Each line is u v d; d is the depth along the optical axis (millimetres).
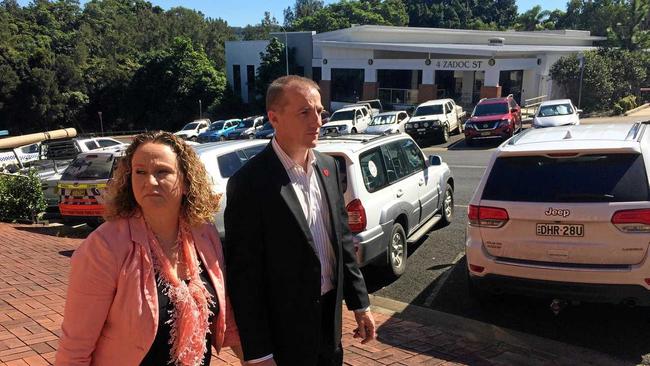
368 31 39531
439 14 90500
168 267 1930
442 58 34375
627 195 4152
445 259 6797
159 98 57188
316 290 2244
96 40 74375
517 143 4887
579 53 34125
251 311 2174
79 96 58812
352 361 4047
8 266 6742
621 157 4316
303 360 2236
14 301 5113
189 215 2059
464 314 5098
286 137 2270
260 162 2254
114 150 9898
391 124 22938
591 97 32625
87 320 1796
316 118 2271
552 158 4516
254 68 50188
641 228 4074
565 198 4320
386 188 6160
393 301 5523
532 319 4879
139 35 86938
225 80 53594
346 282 2539
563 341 4395
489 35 39531
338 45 38594
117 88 59875
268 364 2184
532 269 4414
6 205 10922
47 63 58000
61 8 84438
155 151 1945
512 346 4324
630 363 3975
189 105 54156
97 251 1810
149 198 1901
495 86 32188
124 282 1816
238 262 2186
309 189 2354
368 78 38031
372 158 6102
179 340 1900
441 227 8367
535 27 69938
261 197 2172
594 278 4199
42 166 14758
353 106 27266
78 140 17141
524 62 33406
